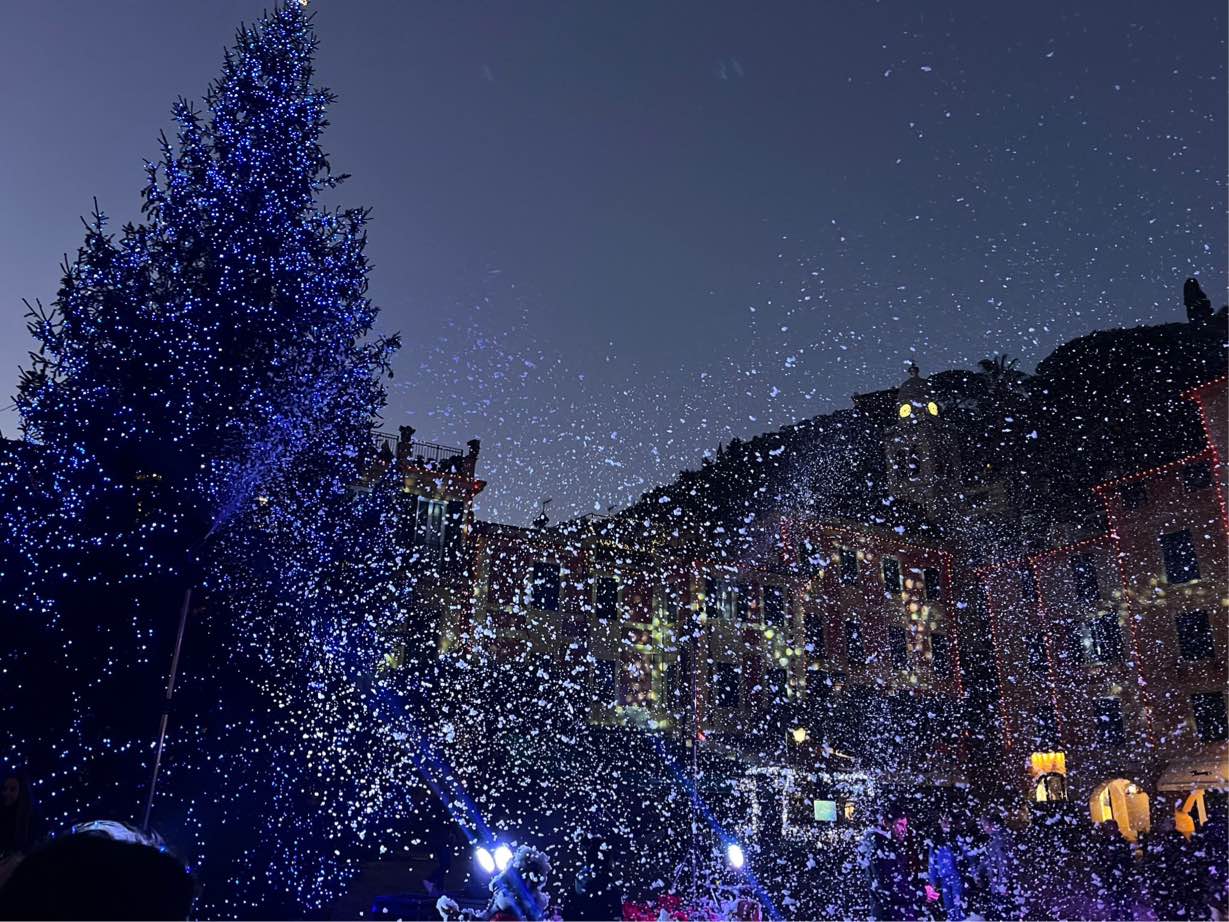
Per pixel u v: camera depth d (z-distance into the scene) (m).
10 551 10.74
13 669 10.66
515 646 29.14
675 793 28.12
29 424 11.52
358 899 14.97
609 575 32.16
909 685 37.12
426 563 28.08
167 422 11.79
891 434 46.47
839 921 14.73
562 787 26.19
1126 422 40.25
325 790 12.79
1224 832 14.45
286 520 13.03
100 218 12.54
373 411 14.16
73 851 1.00
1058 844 20.70
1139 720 33.12
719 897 15.48
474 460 30.59
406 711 17.20
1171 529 33.56
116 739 10.98
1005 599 38.88
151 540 11.45
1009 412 44.12
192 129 13.98
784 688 34.03
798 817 31.20
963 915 13.79
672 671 31.88
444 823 18.28
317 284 13.42
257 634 12.36
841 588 37.53
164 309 12.58
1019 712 36.94
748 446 46.00
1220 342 39.38
